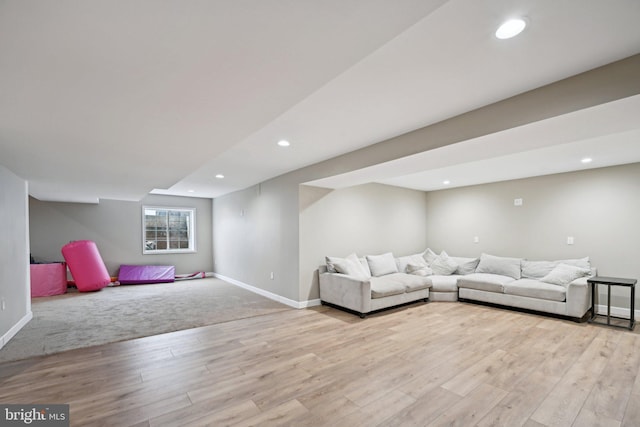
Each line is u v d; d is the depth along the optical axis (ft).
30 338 11.78
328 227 17.44
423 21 4.80
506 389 7.88
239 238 22.63
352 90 7.22
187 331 12.55
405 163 11.20
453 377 8.51
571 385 8.05
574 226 16.12
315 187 16.84
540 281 15.62
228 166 15.16
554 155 12.89
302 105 8.04
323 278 16.53
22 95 5.83
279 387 8.04
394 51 5.66
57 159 10.71
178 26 3.91
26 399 7.55
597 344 10.87
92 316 14.74
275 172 16.70
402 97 7.61
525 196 18.13
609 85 6.13
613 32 5.15
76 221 22.76
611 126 7.44
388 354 10.09
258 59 4.72
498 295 15.83
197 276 26.35
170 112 6.74
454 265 19.71
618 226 14.70
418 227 22.99
